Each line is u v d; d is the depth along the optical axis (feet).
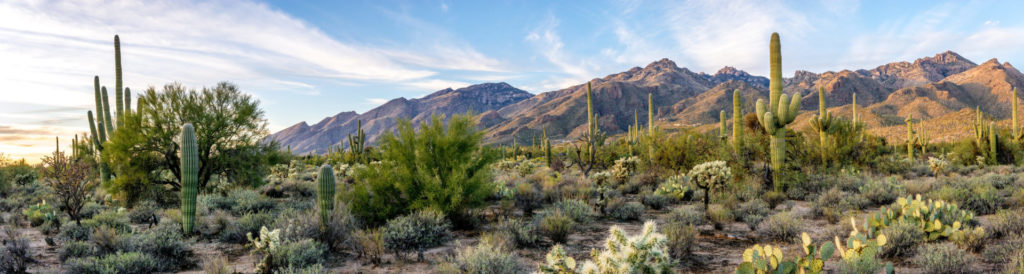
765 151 51.90
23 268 20.33
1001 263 17.03
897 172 64.59
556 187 47.83
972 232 20.71
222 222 30.73
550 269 12.62
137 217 35.65
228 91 50.83
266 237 21.06
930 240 21.75
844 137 60.49
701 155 63.00
